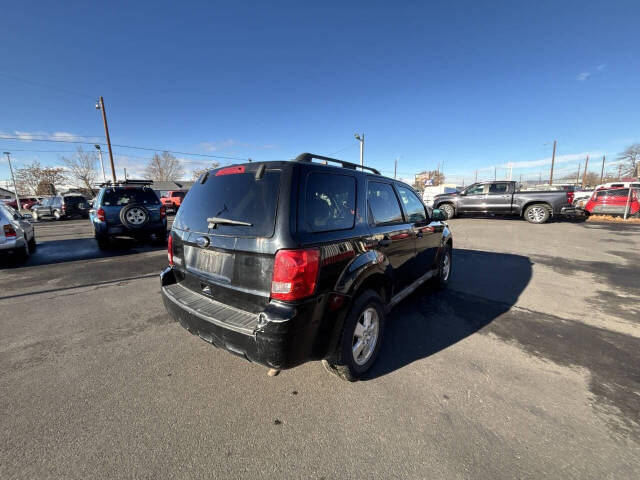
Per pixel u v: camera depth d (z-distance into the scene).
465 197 14.63
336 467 1.70
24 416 2.06
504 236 9.91
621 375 2.54
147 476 1.64
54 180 48.41
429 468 1.69
